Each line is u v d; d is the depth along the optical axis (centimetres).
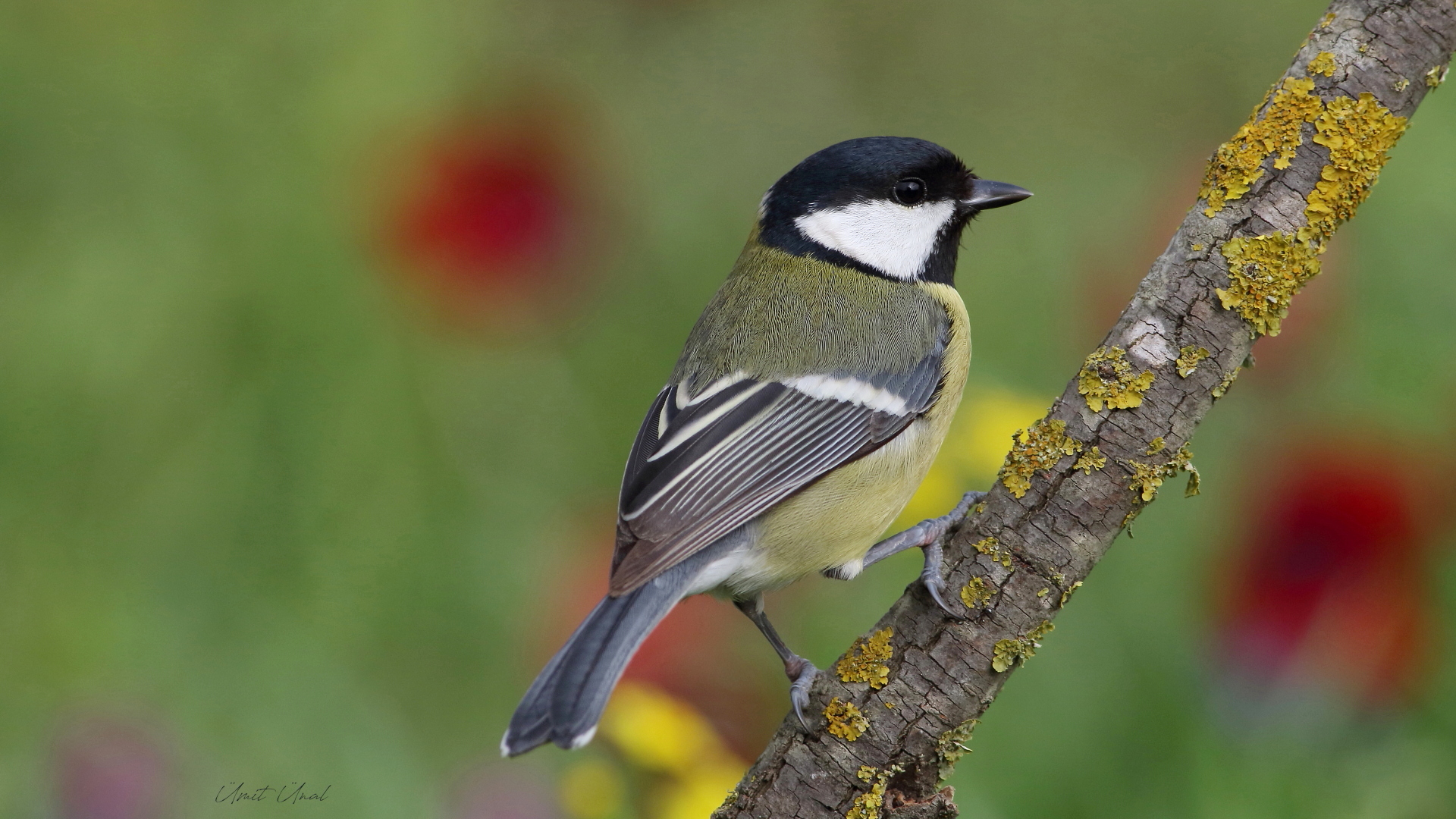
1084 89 1427
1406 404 952
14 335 1051
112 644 929
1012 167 1388
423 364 1082
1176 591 891
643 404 1157
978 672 582
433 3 1180
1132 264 998
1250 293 562
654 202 1266
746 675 853
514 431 1102
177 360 1063
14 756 849
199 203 1101
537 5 1284
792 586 896
